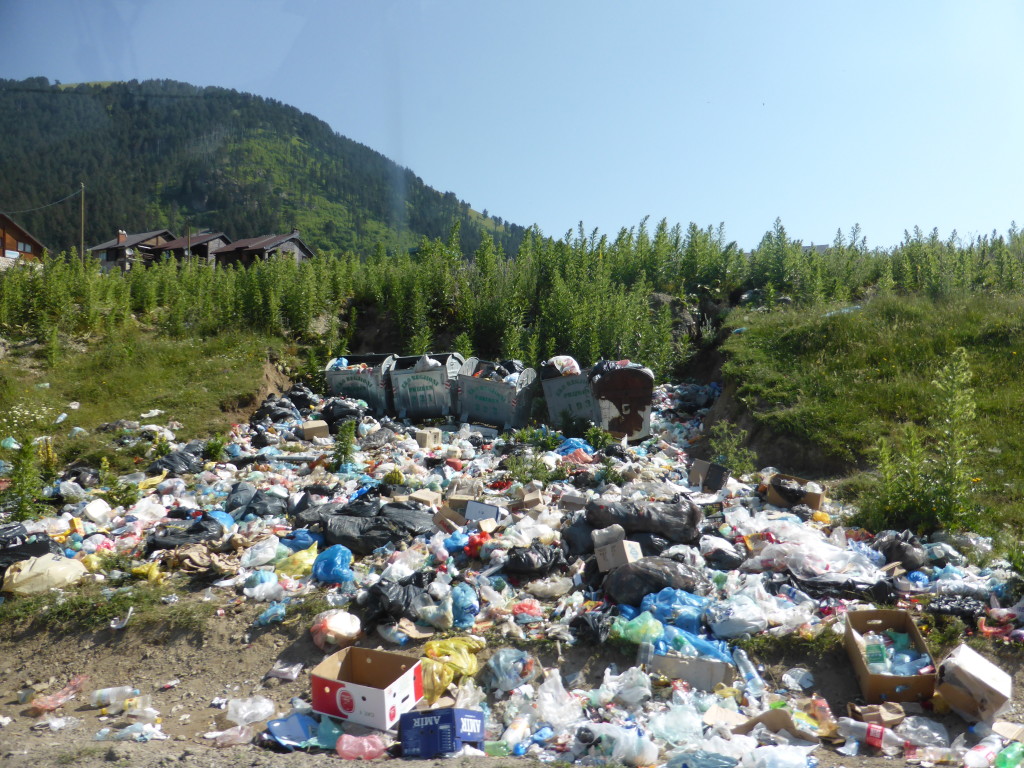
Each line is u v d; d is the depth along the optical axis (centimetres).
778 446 1019
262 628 604
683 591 594
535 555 653
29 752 451
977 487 798
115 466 1041
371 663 517
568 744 453
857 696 500
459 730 446
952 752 425
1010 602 569
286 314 1698
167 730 505
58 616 645
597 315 1473
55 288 1580
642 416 1180
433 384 1317
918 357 1123
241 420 1289
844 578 616
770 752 408
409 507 781
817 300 1436
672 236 1809
